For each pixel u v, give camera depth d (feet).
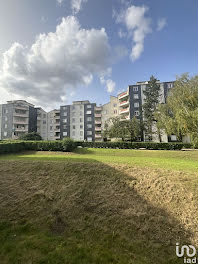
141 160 37.52
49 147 63.26
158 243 14.01
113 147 73.46
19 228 15.65
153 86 103.76
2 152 51.47
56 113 184.34
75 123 170.30
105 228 15.94
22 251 12.57
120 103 145.59
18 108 162.71
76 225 16.46
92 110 167.84
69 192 22.38
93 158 40.60
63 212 18.53
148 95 104.58
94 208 19.12
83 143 77.25
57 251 12.71
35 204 19.93
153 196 20.22
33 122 175.32
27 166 31.24
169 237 14.57
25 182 25.68
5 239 13.97
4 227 15.66
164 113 75.77
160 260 12.35
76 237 14.70
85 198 21.11
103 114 164.45
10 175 28.12
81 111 170.50
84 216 17.85
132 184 23.11
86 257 12.23
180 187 20.68
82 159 37.91
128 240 14.35
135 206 18.85
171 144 66.69
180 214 17.02
